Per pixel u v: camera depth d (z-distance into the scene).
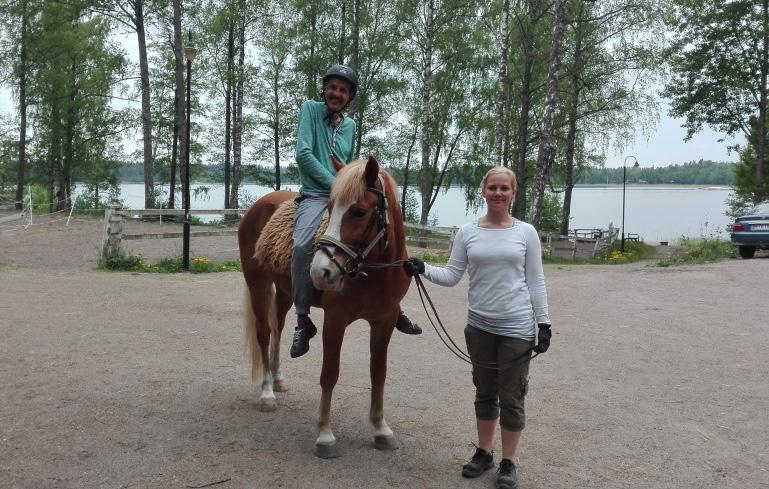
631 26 22.00
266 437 4.22
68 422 4.32
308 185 4.29
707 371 6.02
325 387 3.94
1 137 32.84
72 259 14.62
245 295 5.03
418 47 28.05
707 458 4.02
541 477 3.73
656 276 13.28
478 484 3.62
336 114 4.44
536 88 25.52
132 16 25.42
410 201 36.62
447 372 5.97
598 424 4.63
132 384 5.21
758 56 27.06
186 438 4.14
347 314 3.81
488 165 31.38
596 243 23.02
